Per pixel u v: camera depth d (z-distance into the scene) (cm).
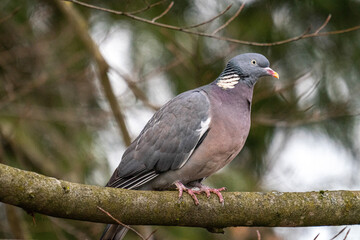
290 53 1202
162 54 1241
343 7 1169
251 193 732
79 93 1295
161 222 704
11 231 1135
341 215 726
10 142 1170
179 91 1217
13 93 1173
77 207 647
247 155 1241
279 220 722
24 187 616
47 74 1212
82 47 1276
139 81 1143
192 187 883
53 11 1272
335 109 1165
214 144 820
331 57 1190
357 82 1181
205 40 1201
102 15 1257
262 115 1170
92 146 1239
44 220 1142
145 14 1191
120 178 852
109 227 794
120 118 1122
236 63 888
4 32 1251
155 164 840
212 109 834
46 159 1196
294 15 1192
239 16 1187
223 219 719
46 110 1214
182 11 1211
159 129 846
